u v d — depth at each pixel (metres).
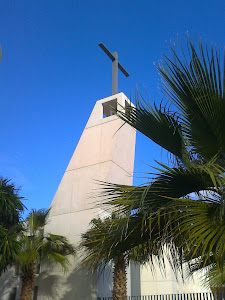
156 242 4.22
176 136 4.68
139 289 21.94
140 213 4.10
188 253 3.88
